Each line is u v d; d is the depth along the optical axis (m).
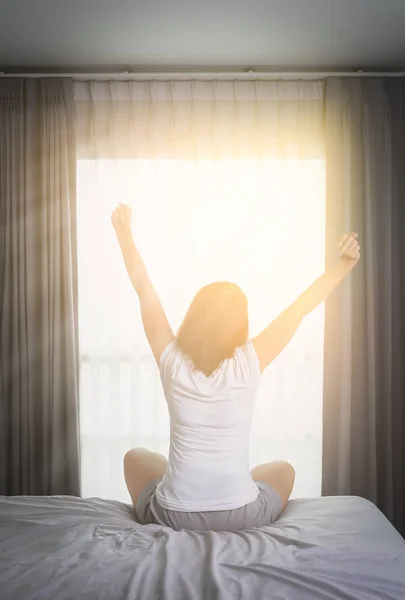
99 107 3.27
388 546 1.97
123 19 2.68
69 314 3.19
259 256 3.26
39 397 3.23
